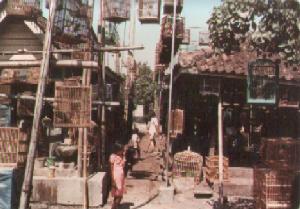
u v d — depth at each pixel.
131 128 30.94
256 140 16.62
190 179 14.74
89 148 13.09
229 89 14.90
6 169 10.69
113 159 11.43
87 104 11.31
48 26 9.50
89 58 12.32
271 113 16.06
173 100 18.53
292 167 9.08
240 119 16.61
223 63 13.36
